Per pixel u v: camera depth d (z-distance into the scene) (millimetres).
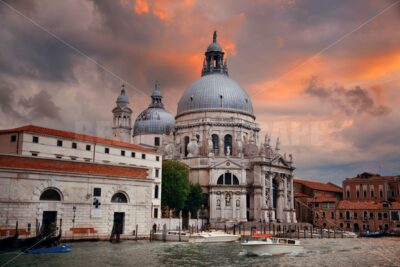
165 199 106500
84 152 87250
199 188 116812
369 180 145750
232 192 120750
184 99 143000
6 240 59750
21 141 77250
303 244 84000
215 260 57594
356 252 69812
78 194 73250
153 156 102312
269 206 125875
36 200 68250
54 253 58156
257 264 55500
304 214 146250
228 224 116125
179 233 82562
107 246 67875
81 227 73188
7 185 65562
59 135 83188
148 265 51406
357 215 132625
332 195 162375
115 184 78062
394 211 126500
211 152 127500
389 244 84812
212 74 147500
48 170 69750
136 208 80938
